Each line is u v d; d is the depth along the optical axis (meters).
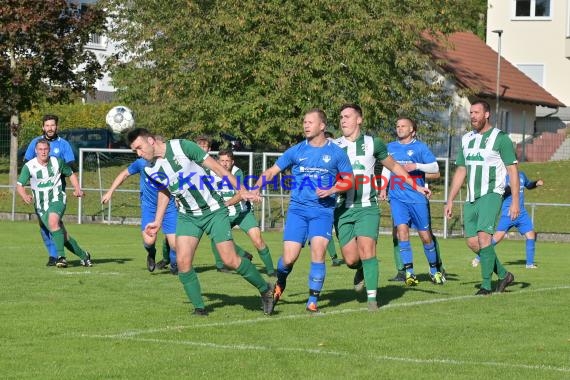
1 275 29.36
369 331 19.41
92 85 72.56
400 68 67.25
